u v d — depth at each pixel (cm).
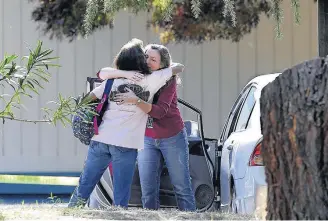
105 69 1969
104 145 1939
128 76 1947
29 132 3872
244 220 1598
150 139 2128
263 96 1320
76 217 1582
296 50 4050
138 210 1767
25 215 1591
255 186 1878
